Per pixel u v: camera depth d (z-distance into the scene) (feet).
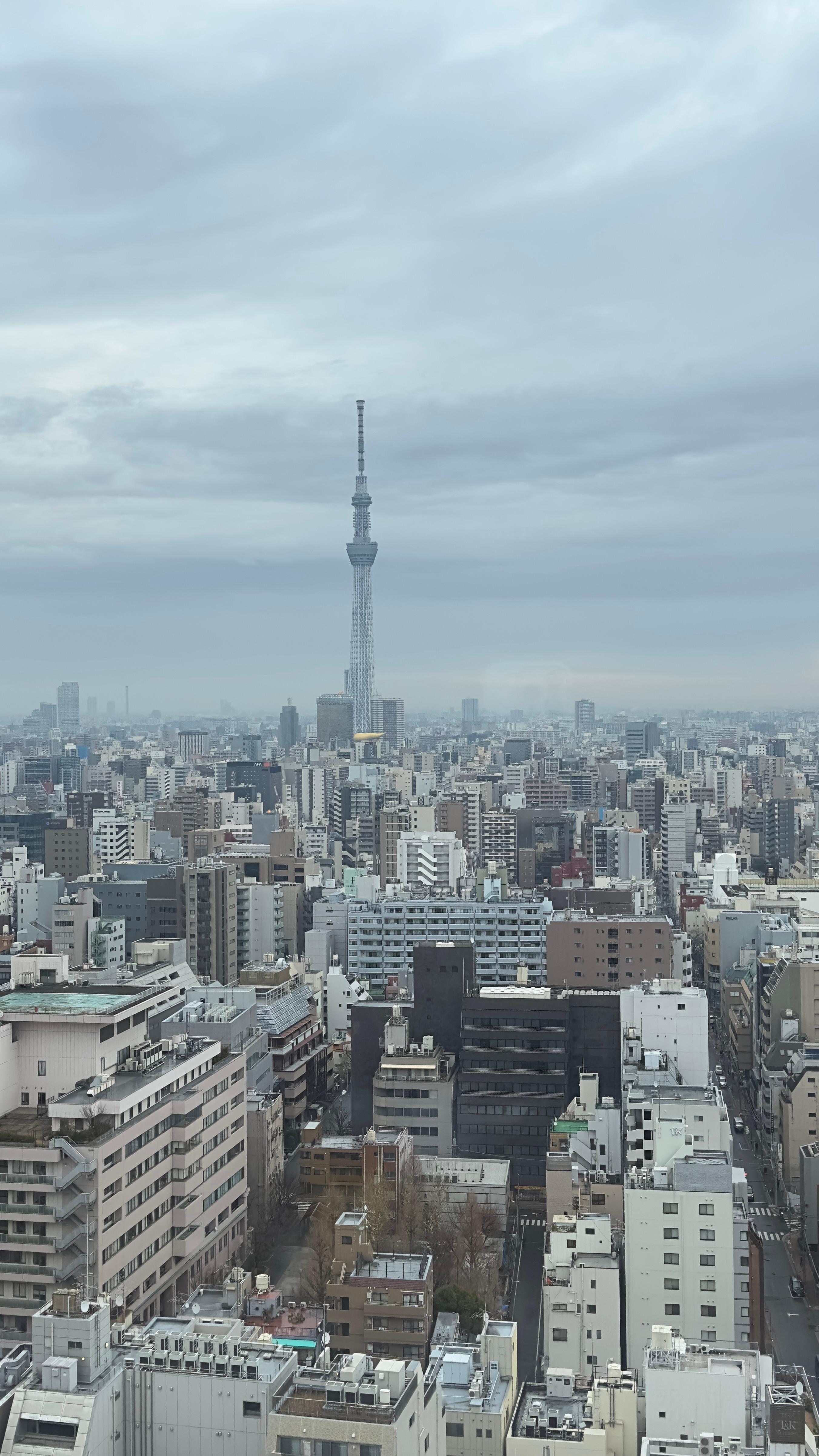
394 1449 427.33
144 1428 460.96
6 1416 447.01
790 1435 519.60
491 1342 605.73
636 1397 564.71
